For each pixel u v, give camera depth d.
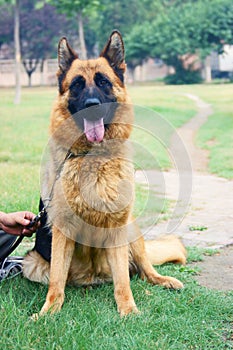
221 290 4.92
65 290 4.80
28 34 56.12
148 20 53.03
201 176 11.43
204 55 47.88
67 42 4.93
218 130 19.72
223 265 5.75
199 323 4.11
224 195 9.52
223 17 46.59
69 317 4.06
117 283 4.49
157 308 4.38
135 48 49.75
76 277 4.89
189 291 4.76
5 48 59.22
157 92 37.72
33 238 6.71
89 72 4.75
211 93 37.19
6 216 4.74
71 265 4.82
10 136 17.06
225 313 4.34
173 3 54.22
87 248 4.69
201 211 8.37
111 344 3.62
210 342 3.84
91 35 56.31
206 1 48.19
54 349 3.57
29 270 4.95
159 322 4.05
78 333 3.72
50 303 4.35
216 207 8.62
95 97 4.60
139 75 57.91
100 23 53.06
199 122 22.67
